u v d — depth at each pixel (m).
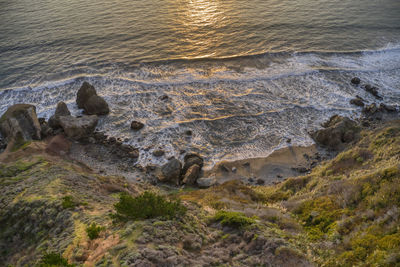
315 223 14.48
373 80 40.31
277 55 46.78
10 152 28.17
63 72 42.88
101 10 63.31
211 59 45.78
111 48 48.91
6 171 22.22
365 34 53.12
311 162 28.39
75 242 11.22
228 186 23.84
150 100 37.41
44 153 28.30
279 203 18.97
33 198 16.20
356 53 47.41
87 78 41.41
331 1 67.75
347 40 51.12
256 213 15.52
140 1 68.19
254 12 61.81
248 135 32.09
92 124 32.38
